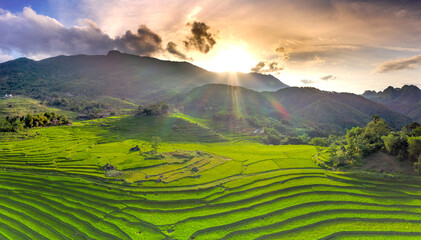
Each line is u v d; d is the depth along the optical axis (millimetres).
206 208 58750
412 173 66312
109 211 59562
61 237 52125
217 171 80188
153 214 57188
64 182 74125
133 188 68625
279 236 48656
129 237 49719
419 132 78562
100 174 78000
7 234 53156
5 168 85438
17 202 65188
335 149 93438
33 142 120812
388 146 74312
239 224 52625
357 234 48219
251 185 68500
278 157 99312
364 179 68250
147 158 93562
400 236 47156
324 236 47844
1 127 139375
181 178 74000
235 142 168750
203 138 167875
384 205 57438
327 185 66625
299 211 55906
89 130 170875
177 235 49500
